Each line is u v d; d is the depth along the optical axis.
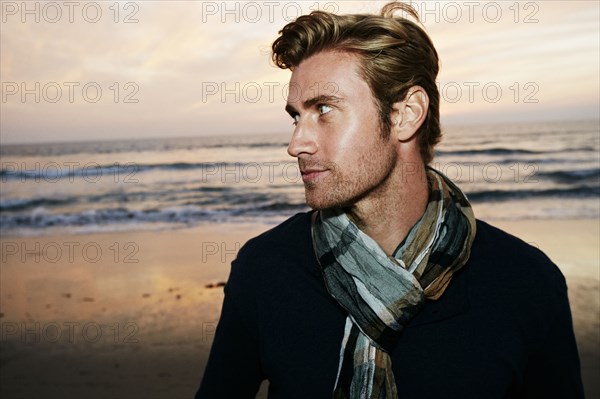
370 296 1.23
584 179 19.39
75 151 46.41
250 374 1.42
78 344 5.44
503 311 1.24
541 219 12.94
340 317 1.28
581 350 4.91
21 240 12.67
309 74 1.21
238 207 17.20
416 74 1.25
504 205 15.56
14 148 54.12
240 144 48.03
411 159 1.30
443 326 1.23
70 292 7.36
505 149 28.64
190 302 6.78
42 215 16.38
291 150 1.21
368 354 1.21
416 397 1.21
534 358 1.26
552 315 1.25
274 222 14.50
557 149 29.22
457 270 1.26
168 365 4.88
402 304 1.21
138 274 8.34
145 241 12.02
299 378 1.26
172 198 19.16
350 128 1.19
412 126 1.26
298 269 1.34
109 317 6.26
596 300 6.26
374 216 1.29
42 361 5.04
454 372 1.21
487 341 1.22
